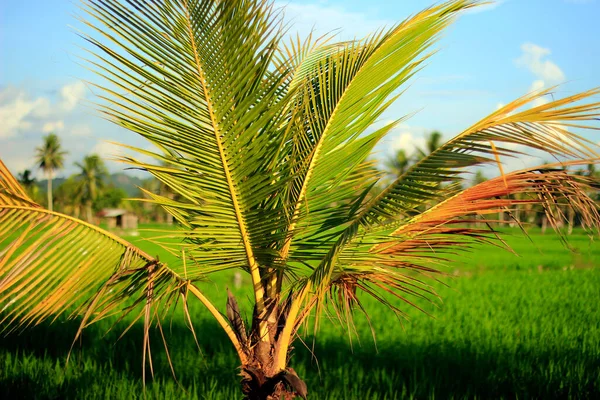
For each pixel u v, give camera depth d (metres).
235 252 3.69
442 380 6.63
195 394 6.07
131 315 10.42
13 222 3.44
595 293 14.53
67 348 8.56
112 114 3.13
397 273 3.63
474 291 14.50
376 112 3.56
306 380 6.53
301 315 3.88
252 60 3.11
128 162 3.25
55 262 3.43
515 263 25.84
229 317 3.95
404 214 3.11
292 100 4.13
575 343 8.22
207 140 3.26
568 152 2.88
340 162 3.67
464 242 3.77
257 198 3.41
